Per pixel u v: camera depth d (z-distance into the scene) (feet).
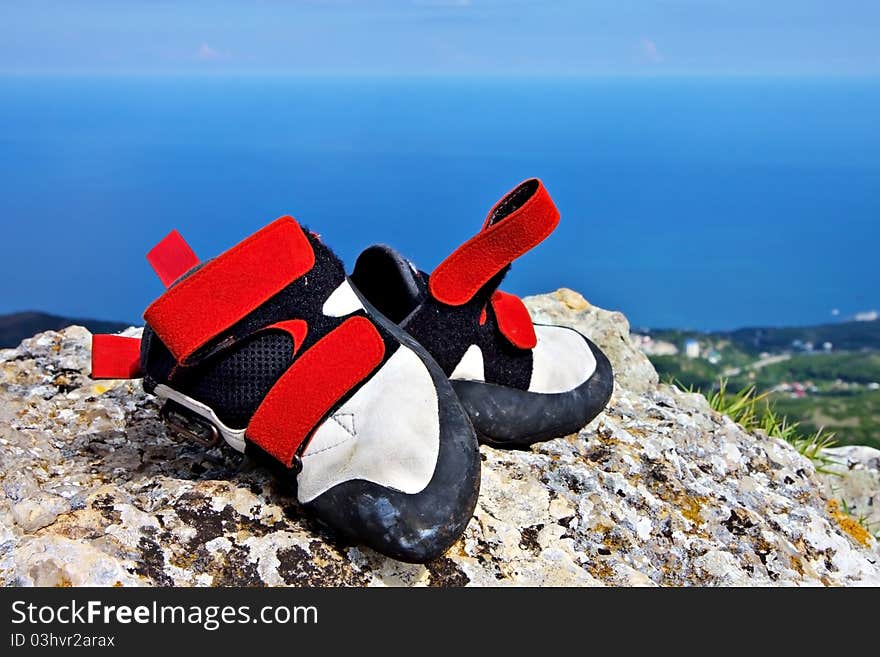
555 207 2.26
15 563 1.82
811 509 2.79
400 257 2.33
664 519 2.40
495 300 2.41
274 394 1.97
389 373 2.02
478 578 2.04
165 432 2.50
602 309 3.57
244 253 1.96
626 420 2.88
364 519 1.91
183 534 1.98
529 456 2.47
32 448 2.36
